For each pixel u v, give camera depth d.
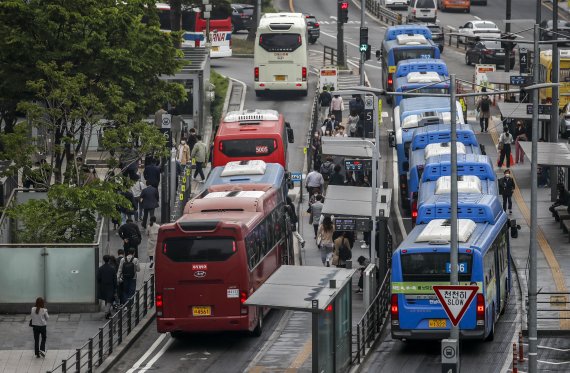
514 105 150.00
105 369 85.62
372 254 102.25
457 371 76.38
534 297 80.81
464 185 102.94
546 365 85.94
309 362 87.50
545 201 133.75
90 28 114.81
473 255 86.25
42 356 88.19
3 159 111.00
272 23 179.00
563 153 119.62
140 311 100.06
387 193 107.25
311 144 147.12
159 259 89.31
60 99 108.94
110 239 118.62
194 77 157.00
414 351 90.94
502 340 91.81
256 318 92.81
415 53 179.25
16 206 107.88
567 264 111.88
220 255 89.06
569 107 156.62
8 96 116.88
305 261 114.94
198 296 89.25
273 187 103.38
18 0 114.12
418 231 92.19
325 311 78.19
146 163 126.44
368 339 92.38
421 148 125.19
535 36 109.75
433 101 144.50
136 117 118.38
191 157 140.38
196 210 95.44
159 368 86.69
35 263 99.12
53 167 120.38
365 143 108.00
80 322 97.25
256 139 128.88
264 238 96.00
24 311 99.50
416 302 86.94
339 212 103.88
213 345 92.25
